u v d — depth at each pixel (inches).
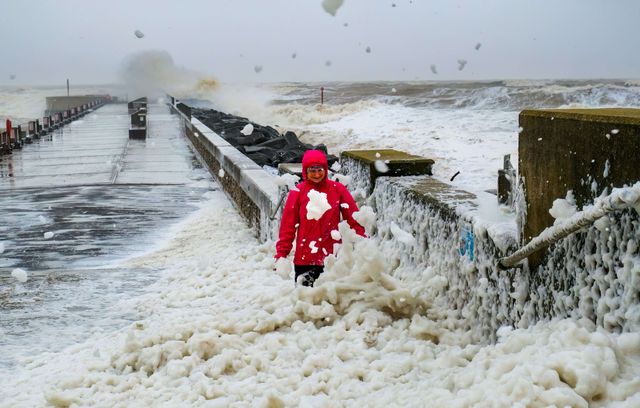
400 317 177.9
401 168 243.4
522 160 139.6
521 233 139.7
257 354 160.2
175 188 562.6
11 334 206.7
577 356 101.5
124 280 274.7
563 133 122.0
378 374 142.6
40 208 470.9
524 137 138.6
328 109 1894.7
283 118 1868.8
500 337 134.3
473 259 161.8
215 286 248.1
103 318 222.1
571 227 107.0
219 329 178.5
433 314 174.6
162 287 260.4
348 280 183.3
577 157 117.3
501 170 166.7
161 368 163.3
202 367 158.2
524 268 137.9
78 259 322.7
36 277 282.7
